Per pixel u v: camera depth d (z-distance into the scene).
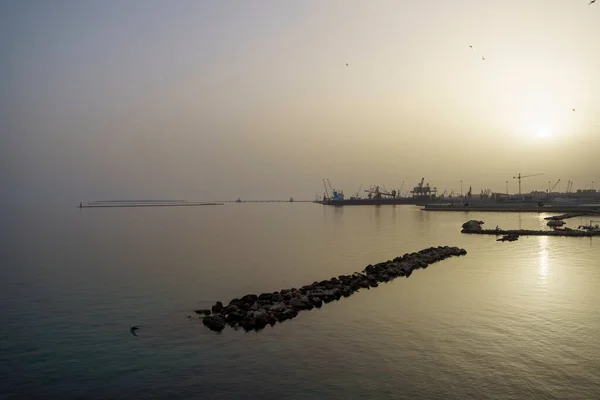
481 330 27.20
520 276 43.31
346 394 19.58
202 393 20.16
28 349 25.88
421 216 172.12
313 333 27.28
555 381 20.34
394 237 86.94
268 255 62.25
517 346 24.52
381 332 27.20
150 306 34.72
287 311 30.91
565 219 130.88
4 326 30.08
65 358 24.47
